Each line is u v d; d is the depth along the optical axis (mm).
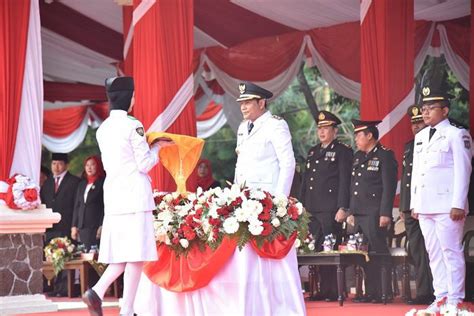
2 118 14664
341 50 22625
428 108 12453
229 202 10406
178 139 10883
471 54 14555
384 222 14344
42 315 13695
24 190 14492
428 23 22203
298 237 10664
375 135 14867
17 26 14945
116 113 10406
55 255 17453
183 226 10523
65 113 29312
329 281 15125
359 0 20812
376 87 17141
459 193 12109
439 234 12312
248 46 23984
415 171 12633
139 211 10148
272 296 10477
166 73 15125
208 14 22562
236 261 10430
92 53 24500
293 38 23359
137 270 10219
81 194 18484
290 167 10859
